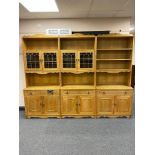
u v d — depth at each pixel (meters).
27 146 2.88
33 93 4.07
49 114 4.14
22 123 3.87
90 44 4.30
